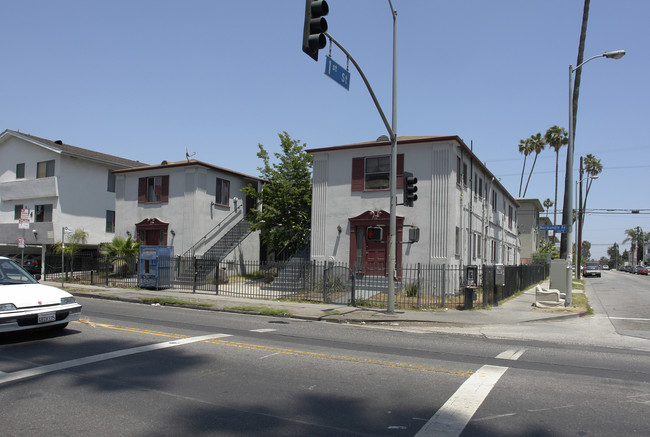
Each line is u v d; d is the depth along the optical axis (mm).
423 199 19406
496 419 4980
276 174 24031
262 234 25531
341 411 5176
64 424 4684
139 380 6238
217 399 5520
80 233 28578
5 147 32719
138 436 4402
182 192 26250
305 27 8727
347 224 20812
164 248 21328
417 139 19375
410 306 15742
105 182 32469
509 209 36281
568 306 16281
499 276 16531
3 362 7113
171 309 15078
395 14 14031
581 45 21828
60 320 8750
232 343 8852
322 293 18000
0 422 4727
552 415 5129
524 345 9734
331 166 21406
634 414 5188
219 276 23125
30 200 31141
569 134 17891
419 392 5930
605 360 8203
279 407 5273
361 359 7777
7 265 9758
